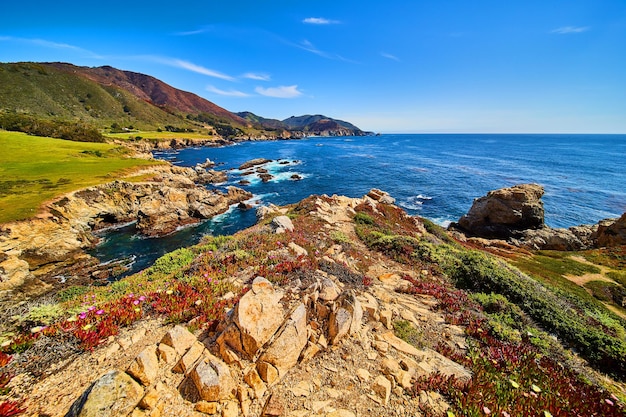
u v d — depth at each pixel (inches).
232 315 232.2
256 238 543.5
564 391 243.9
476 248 1094.4
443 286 482.0
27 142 2564.0
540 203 1413.6
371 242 687.7
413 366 242.5
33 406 173.9
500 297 438.9
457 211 1800.0
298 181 2497.5
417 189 2261.3
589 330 376.2
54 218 1087.0
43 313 262.8
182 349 220.7
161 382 191.9
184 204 1524.4
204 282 358.6
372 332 288.5
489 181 2588.6
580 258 1056.2
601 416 223.0
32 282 762.2
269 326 226.8
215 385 185.8
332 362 235.5
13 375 194.7
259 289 249.4
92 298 377.1
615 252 1061.8
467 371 253.3
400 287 439.2
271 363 212.8
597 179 2797.7
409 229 1010.7
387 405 200.2
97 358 220.1
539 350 313.1
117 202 1493.6
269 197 1967.3
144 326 268.5
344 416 187.8
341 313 265.9
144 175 1921.8
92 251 1122.7
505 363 269.3
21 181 1438.2
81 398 162.6
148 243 1211.9
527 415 205.9
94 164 2046.0
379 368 235.3
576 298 613.9
